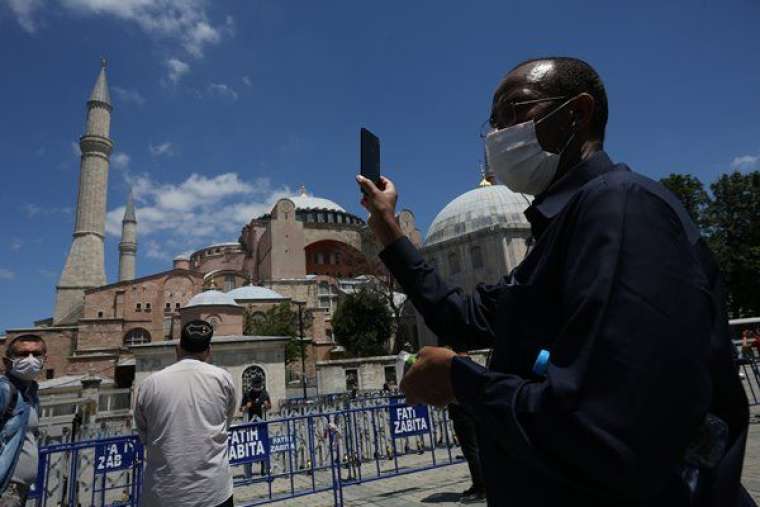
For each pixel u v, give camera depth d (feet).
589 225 3.96
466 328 6.42
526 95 5.59
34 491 21.52
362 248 278.05
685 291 3.50
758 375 44.75
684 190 134.00
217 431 13.91
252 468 34.81
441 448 38.24
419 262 6.93
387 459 35.81
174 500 12.77
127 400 93.66
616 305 3.44
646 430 3.13
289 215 245.24
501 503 4.30
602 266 3.63
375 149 7.73
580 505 3.68
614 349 3.31
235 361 83.10
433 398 4.64
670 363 3.23
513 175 5.67
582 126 5.43
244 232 299.58
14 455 13.60
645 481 3.13
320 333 189.06
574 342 3.60
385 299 176.14
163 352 85.87
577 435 3.25
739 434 3.95
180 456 13.08
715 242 128.98
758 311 127.65
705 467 3.77
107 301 191.52
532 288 4.49
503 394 3.86
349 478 29.50
